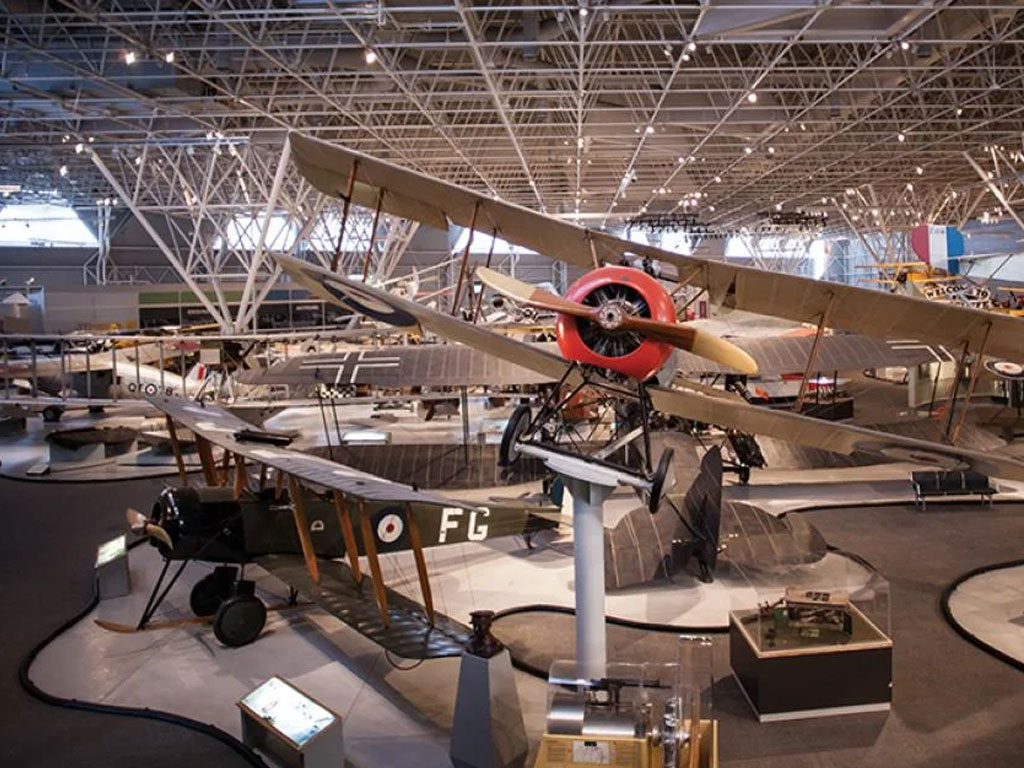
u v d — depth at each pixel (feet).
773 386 59.00
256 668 19.80
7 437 55.36
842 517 32.37
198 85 57.36
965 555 27.32
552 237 22.56
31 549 29.86
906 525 31.07
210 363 51.44
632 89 62.59
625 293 17.54
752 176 102.01
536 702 17.58
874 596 17.66
